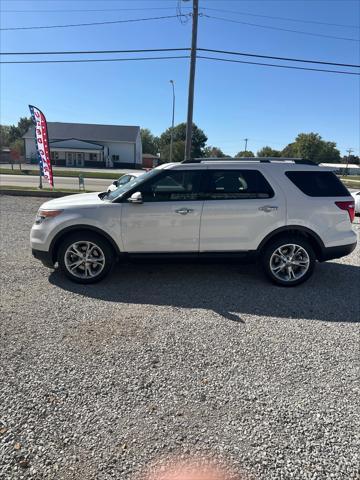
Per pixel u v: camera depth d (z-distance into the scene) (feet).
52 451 7.22
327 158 366.84
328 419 8.29
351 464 7.09
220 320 13.14
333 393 9.20
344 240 16.65
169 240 16.16
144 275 17.92
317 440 7.66
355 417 8.38
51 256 16.40
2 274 17.31
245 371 10.04
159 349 11.03
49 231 16.11
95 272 16.49
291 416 8.36
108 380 9.47
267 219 16.19
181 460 7.07
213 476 6.73
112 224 15.96
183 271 18.69
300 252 16.52
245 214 16.11
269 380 9.66
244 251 16.44
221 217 16.07
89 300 14.64
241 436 7.72
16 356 10.45
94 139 204.13
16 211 34.65
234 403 8.75
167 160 236.63
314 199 16.39
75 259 16.44
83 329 12.16
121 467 6.89
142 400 8.76
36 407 8.42
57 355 10.55
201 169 16.30
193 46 51.67
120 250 16.21
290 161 16.85
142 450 7.29
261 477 6.75
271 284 17.01
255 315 13.62
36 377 9.52
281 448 7.43
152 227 16.05
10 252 20.84
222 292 15.88
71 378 9.52
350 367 10.35
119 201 16.15
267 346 11.40
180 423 8.06
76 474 6.73
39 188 54.80
